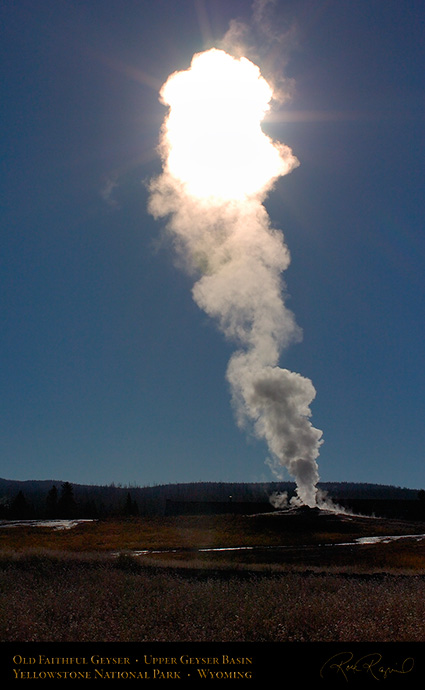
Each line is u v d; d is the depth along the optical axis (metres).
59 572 19.02
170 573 21.17
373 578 21.05
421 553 37.03
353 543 45.25
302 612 11.94
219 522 59.28
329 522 56.81
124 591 14.69
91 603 13.02
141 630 10.95
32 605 12.52
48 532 55.22
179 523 59.94
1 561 22.72
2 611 11.84
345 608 12.18
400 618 11.63
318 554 37.47
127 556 24.62
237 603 12.88
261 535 50.72
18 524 62.12
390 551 38.31
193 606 12.62
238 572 22.33
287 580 17.03
